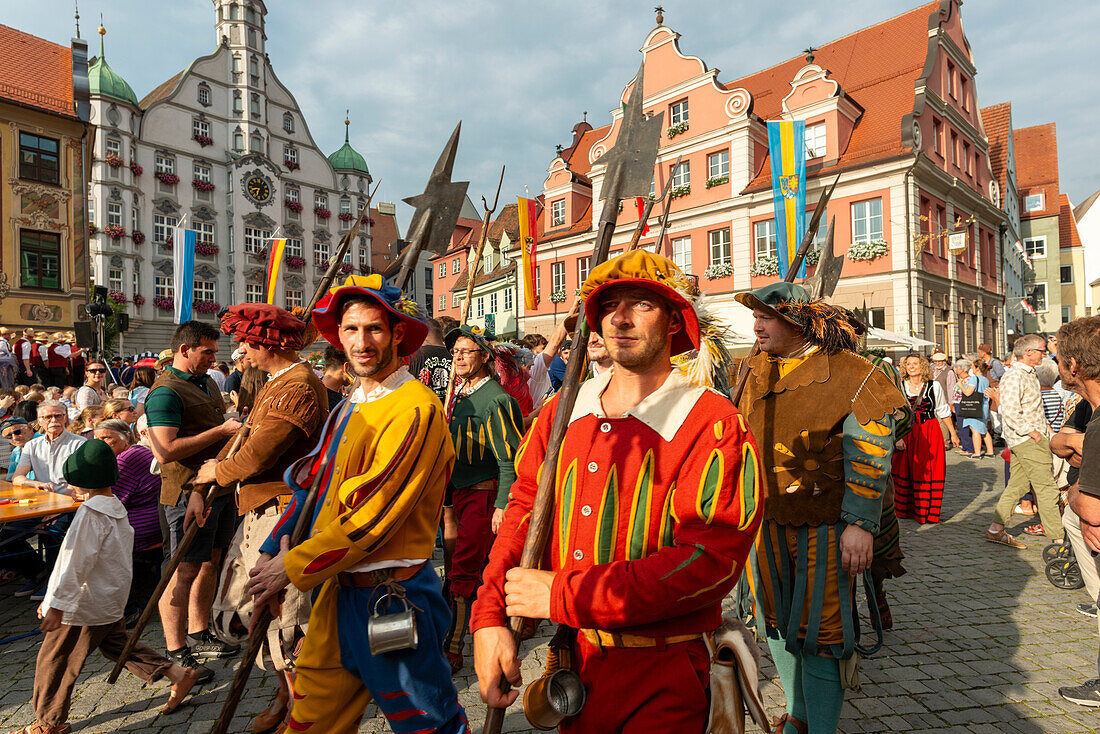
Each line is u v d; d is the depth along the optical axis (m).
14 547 4.82
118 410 5.33
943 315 18.95
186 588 3.15
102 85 30.23
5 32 24.47
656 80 22.06
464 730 1.91
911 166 17.09
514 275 28.52
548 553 1.47
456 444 3.42
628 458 1.35
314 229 38.25
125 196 30.77
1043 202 37.53
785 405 2.32
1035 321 37.12
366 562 1.81
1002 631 3.58
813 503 2.20
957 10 21.38
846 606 2.16
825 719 2.13
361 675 1.81
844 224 18.25
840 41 22.78
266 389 2.59
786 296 2.43
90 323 14.36
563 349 7.14
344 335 1.93
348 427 1.91
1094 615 3.76
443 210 2.23
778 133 17.41
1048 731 2.59
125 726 2.75
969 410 10.52
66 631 2.67
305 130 38.44
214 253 33.91
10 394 8.15
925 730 2.61
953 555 5.07
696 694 1.31
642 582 1.19
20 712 2.95
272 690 3.04
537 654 3.41
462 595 3.35
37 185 23.67
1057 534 4.81
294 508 2.03
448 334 3.55
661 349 1.41
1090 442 2.22
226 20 35.41
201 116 34.12
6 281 22.94
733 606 4.05
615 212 1.56
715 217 20.14
